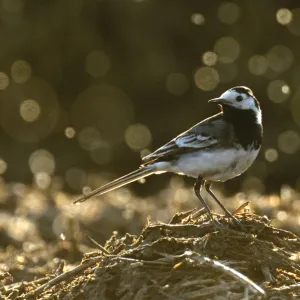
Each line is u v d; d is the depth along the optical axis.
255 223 8.09
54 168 20.62
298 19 21.45
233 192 18.84
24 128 21.36
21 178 20.23
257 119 9.02
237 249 7.64
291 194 14.60
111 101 21.80
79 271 8.05
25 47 21.53
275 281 7.30
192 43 21.88
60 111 21.73
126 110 21.72
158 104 21.78
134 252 7.68
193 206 13.88
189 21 21.92
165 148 9.09
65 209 13.85
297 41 21.41
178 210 13.71
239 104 8.97
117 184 9.33
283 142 20.17
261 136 9.05
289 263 7.54
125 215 13.46
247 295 6.90
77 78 22.17
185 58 21.89
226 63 21.30
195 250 7.59
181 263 7.32
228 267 7.18
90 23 21.91
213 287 7.16
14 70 21.45
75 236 11.89
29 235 12.52
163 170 9.15
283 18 21.39
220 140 8.80
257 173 19.44
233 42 21.56
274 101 20.81
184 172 9.02
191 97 21.66
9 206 14.38
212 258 7.58
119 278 7.51
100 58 21.88
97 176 20.31
